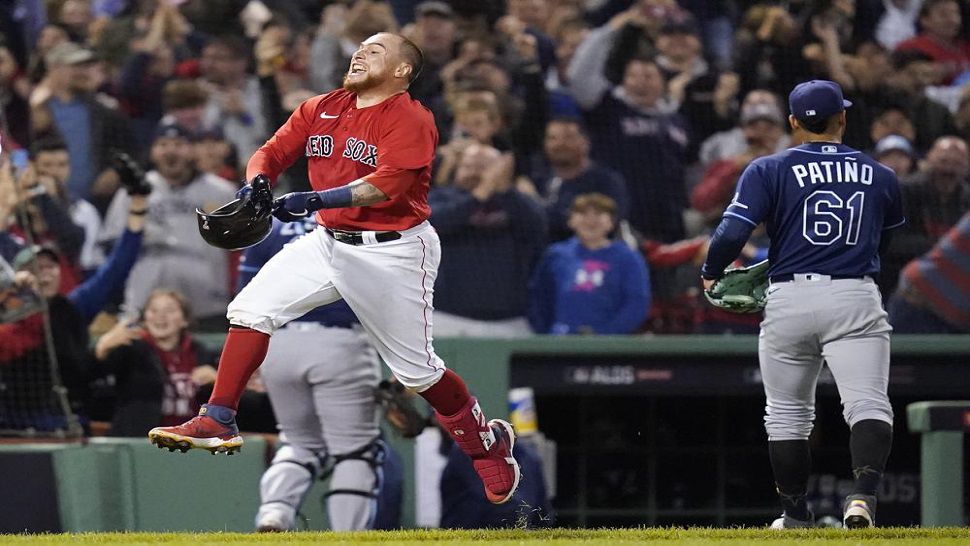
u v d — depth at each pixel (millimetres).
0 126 24297
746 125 31984
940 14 34531
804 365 17453
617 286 29078
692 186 31828
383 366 27484
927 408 24969
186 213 28859
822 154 17297
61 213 28406
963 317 29594
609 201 29266
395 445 26672
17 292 22906
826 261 17000
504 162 29328
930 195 30438
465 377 27766
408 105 14547
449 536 14734
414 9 34969
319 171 15023
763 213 17156
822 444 32031
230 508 23875
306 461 20766
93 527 22328
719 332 29531
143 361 24734
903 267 29906
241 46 31719
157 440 14398
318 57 31906
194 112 30047
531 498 24000
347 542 13742
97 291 25516
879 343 17062
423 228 14875
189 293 28609
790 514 17797
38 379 24000
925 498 25172
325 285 14891
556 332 29109
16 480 21656
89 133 30188
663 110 32094
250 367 14805
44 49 31266
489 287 29031
